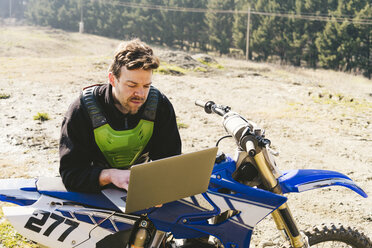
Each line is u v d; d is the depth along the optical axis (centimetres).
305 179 240
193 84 1188
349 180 246
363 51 5878
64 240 198
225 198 215
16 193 204
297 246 237
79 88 991
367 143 693
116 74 193
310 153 632
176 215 209
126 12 8938
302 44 6306
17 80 1027
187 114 823
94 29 9981
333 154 633
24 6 13600
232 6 7644
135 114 210
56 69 1252
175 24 8144
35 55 5891
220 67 1669
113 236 203
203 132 704
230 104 955
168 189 184
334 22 5816
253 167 225
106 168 214
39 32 8488
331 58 5816
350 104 1004
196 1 8106
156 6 8369
